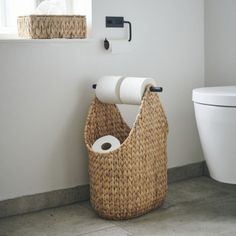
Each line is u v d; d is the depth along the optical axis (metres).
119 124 2.21
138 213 2.00
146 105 1.95
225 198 2.24
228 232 1.85
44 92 2.07
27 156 2.06
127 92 1.98
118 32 2.24
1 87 1.97
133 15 2.28
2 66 1.96
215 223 1.94
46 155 2.11
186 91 2.49
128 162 1.92
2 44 1.95
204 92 1.95
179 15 2.42
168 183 2.48
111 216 1.97
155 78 2.38
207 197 2.25
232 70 2.38
